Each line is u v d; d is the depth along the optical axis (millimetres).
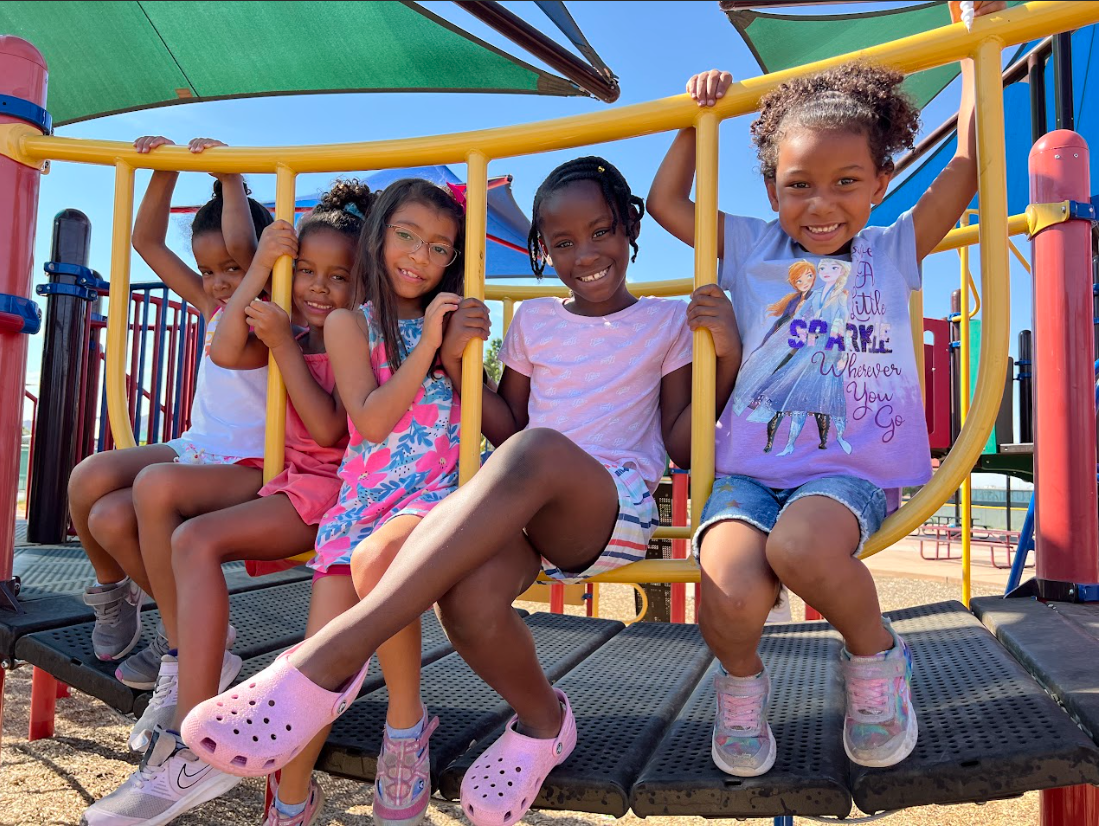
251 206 2088
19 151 1673
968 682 1232
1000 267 1145
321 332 1692
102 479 1521
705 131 1278
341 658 950
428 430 1406
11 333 1710
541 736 1104
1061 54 2373
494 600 1045
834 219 1246
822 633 1911
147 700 1400
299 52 3418
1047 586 1589
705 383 1250
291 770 1197
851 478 1169
